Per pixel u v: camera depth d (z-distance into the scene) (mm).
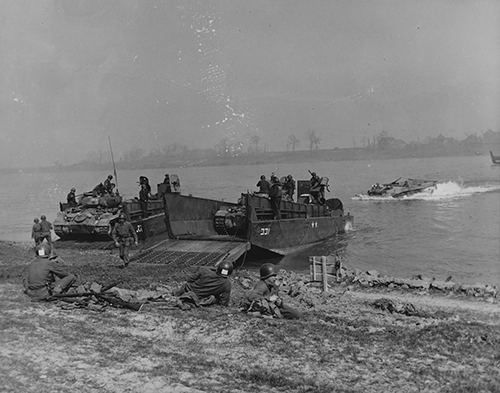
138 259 19859
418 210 42562
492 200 48156
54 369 7645
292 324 10828
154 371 7820
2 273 15977
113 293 12055
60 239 27391
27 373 7422
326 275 17203
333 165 153500
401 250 26188
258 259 24797
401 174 93688
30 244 28328
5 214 47000
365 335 10289
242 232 24422
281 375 7996
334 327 10797
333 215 31656
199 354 8805
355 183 77000
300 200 30578
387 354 9188
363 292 16922
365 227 34438
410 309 13523
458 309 14508
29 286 11922
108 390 7055
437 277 20344
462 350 9531
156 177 112188
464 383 7859
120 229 18750
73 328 9727
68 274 12242
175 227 23188
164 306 11844
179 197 23531
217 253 20547
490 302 15469
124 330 9906
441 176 83375
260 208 24156
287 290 16219
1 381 7062
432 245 27281
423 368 8500
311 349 9289
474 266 22094
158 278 16125
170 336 9734
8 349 8359
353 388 7605
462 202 47062
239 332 10078
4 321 9914
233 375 7883
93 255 23016
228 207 25516
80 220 26344
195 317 10969
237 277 17719
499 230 30984
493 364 8812
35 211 49281
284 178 28844
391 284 17562
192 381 7547
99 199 27438
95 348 8688
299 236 26641
